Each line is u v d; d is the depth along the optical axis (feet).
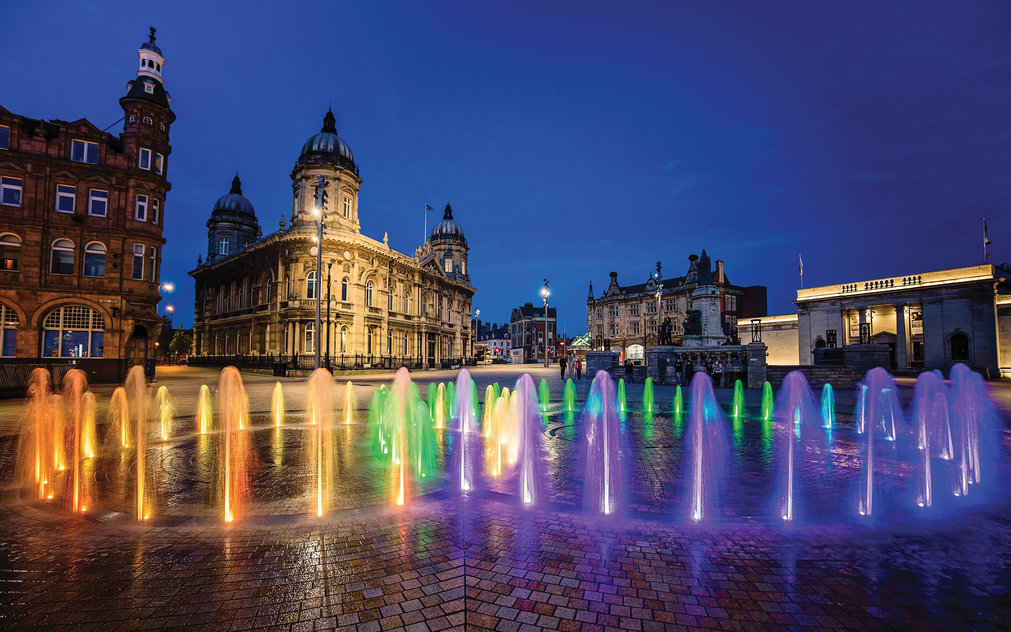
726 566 14.28
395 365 162.71
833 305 174.50
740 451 31.40
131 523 17.83
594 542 15.99
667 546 15.69
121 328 88.84
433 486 22.86
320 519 18.07
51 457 29.76
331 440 35.76
